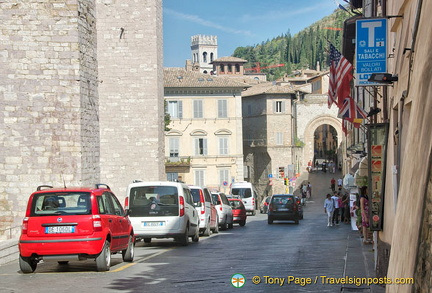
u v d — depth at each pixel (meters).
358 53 15.07
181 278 14.41
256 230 36.44
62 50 25.02
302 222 47.28
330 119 97.25
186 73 82.31
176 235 23.72
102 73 38.91
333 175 95.75
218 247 23.34
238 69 147.88
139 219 23.75
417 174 9.09
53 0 25.05
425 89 9.31
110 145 38.94
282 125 90.38
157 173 38.91
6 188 24.89
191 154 80.19
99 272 15.86
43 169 24.91
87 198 15.90
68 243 15.52
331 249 21.69
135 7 38.81
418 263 8.40
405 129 12.91
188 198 25.55
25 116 24.92
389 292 10.31
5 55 24.91
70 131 25.02
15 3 24.92
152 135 39.00
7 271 16.73
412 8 11.84
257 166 93.94
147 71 38.94
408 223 9.33
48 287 13.47
